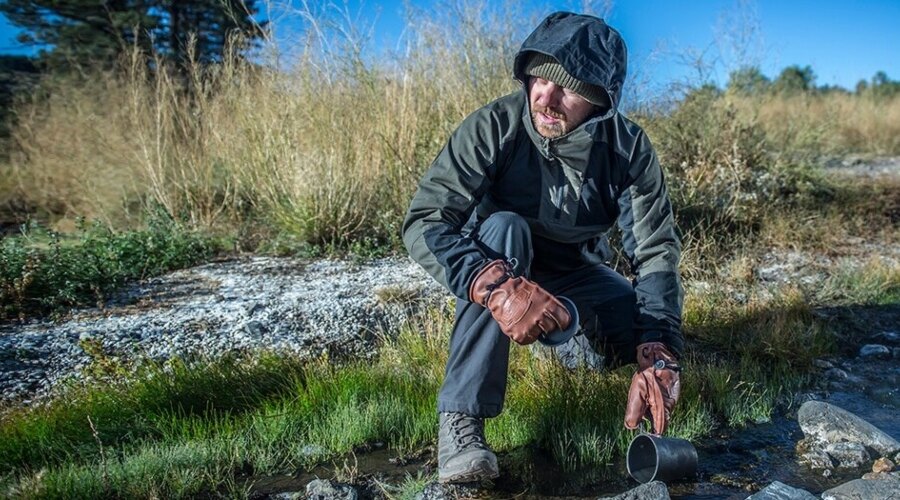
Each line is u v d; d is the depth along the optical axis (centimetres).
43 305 445
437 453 286
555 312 224
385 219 584
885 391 354
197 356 367
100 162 724
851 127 1314
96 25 915
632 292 296
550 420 295
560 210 272
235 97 675
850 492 247
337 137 609
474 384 254
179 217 645
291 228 595
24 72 947
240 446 282
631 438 289
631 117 675
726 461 284
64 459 276
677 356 262
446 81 645
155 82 764
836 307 467
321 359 357
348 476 269
